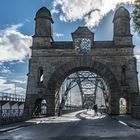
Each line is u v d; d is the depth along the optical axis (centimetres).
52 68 5016
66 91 8262
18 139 1695
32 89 4959
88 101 13112
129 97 4850
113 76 4916
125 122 3136
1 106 4781
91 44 5025
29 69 5019
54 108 4931
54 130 2345
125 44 4997
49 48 5056
